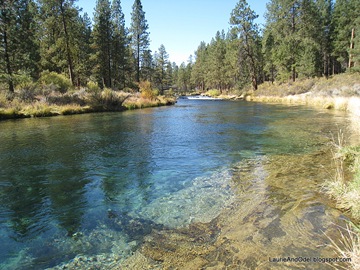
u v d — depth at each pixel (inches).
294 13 1387.8
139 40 1850.4
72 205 180.9
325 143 337.1
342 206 159.8
